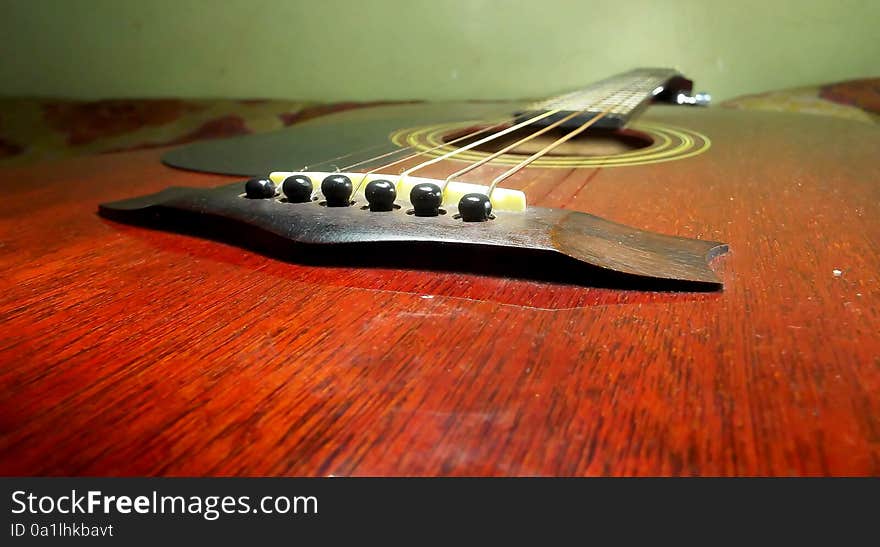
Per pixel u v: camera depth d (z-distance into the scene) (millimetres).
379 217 177
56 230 197
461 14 703
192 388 125
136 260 174
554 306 149
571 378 127
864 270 165
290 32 724
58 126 618
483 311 147
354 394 123
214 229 187
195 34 720
